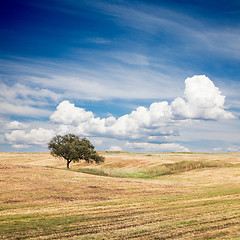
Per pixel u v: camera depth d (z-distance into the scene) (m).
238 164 63.38
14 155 101.69
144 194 24.80
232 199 20.88
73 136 56.16
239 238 10.93
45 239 11.19
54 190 25.16
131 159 78.44
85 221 14.18
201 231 12.14
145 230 12.35
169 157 89.31
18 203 19.30
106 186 29.36
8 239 11.17
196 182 37.94
